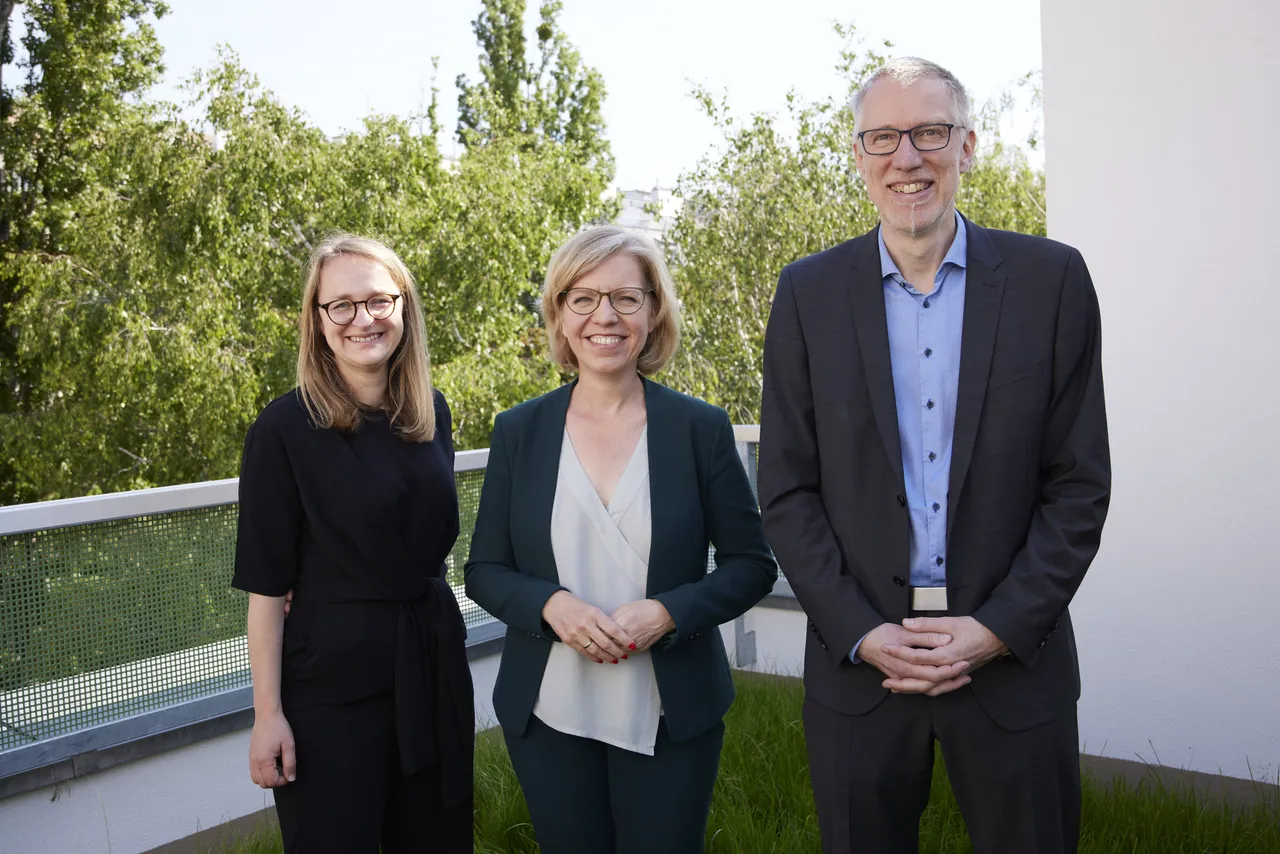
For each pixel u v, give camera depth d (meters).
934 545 1.85
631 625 1.89
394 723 1.97
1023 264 1.85
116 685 2.99
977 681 1.81
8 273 14.26
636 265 2.05
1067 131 3.28
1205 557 3.12
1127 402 3.21
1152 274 3.16
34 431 13.76
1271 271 2.98
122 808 2.96
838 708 1.89
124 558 3.02
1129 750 3.27
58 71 15.42
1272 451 3.00
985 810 1.84
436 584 2.07
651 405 2.07
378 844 1.96
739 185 12.23
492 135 18.03
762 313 12.06
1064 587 1.76
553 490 2.05
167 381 13.20
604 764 2.04
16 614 2.79
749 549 2.09
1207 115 3.05
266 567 1.91
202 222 13.41
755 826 2.77
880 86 1.87
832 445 1.89
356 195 14.06
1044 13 3.30
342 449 1.95
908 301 1.88
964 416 1.81
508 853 2.75
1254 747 3.06
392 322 1.99
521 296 15.88
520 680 2.04
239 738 3.25
